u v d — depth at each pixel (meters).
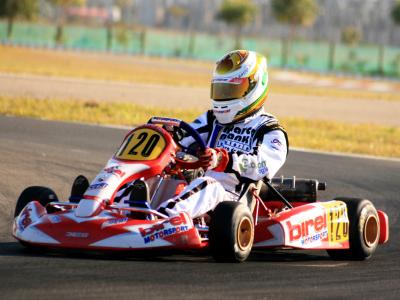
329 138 40.66
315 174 29.17
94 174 26.62
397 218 22.95
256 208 16.86
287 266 15.52
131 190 15.41
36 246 15.30
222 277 13.73
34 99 46.16
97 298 11.63
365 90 95.38
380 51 139.38
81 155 29.64
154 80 76.00
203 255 16.08
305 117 52.62
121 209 14.81
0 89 52.22
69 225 14.59
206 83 79.25
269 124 17.05
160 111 45.28
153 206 15.73
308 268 15.52
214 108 17.23
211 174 16.77
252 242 15.53
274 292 12.88
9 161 27.38
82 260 14.55
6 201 22.02
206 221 16.41
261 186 17.38
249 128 17.14
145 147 15.95
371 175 29.78
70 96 52.12
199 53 162.00
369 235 17.62
